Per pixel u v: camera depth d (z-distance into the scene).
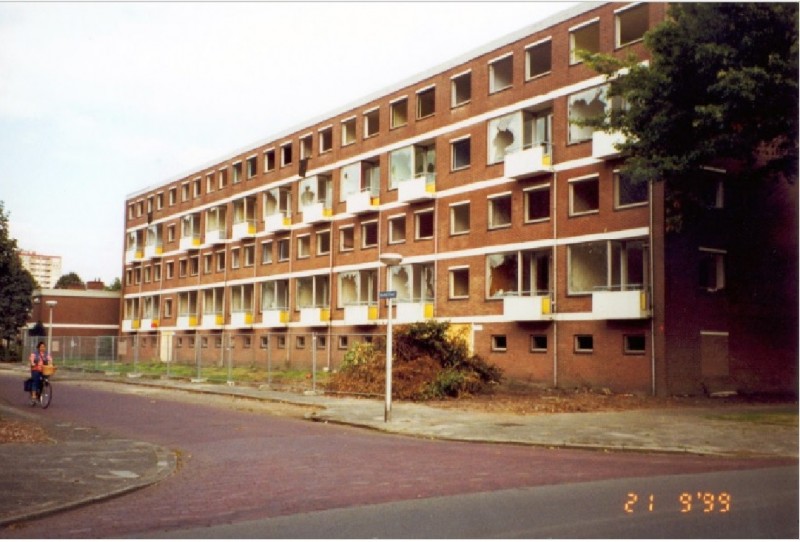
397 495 9.57
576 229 31.38
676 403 24.47
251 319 53.91
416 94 41.03
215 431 17.31
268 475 11.37
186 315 61.19
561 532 7.36
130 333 71.38
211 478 11.23
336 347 45.59
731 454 13.38
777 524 7.70
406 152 41.41
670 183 23.17
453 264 37.50
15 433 15.85
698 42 19.58
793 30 17.88
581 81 31.55
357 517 8.26
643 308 28.03
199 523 8.18
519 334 33.47
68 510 9.02
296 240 50.34
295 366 49.12
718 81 18.84
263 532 7.64
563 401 24.39
